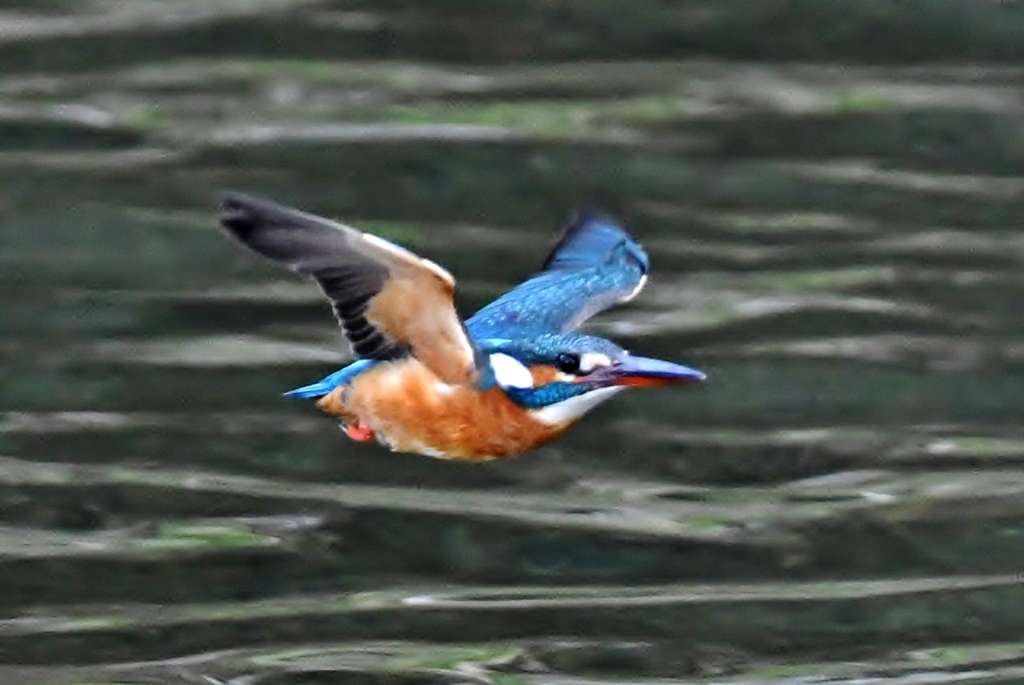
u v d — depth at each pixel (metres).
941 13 22.50
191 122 20.72
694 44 22.28
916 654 14.88
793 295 18.48
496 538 15.64
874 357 17.62
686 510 16.08
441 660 14.53
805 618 15.09
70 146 20.25
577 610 15.05
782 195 20.12
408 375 11.68
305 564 15.37
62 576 15.18
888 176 20.42
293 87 21.23
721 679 14.62
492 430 11.82
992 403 17.34
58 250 18.88
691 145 20.61
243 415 16.72
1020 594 15.33
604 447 16.66
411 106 20.94
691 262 19.05
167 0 22.31
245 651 14.58
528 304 12.44
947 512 16.03
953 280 18.77
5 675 14.30
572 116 20.88
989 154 20.86
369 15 22.33
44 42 21.77
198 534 15.57
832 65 22.06
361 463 16.28
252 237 10.62
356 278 10.95
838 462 16.67
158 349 17.48
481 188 19.97
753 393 17.27
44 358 17.38
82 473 16.09
